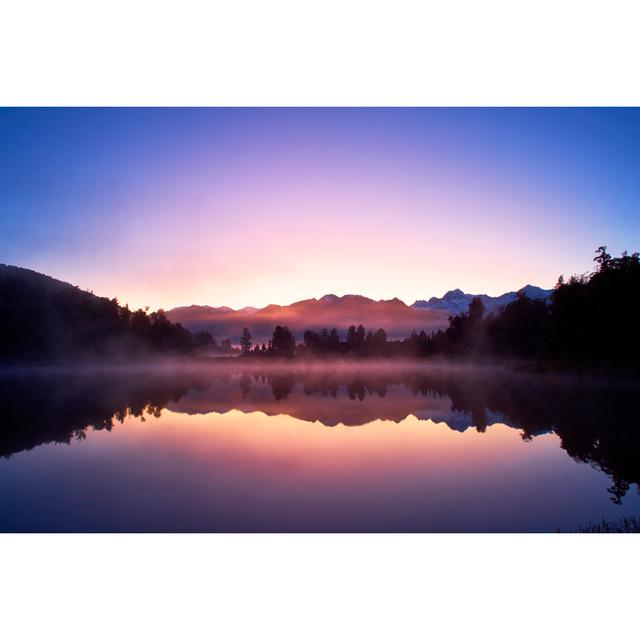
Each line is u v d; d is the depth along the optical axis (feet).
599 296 182.39
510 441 82.64
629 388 155.12
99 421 108.17
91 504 50.90
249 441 84.58
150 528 43.93
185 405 139.85
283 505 50.47
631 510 48.49
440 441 83.66
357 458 71.00
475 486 56.85
